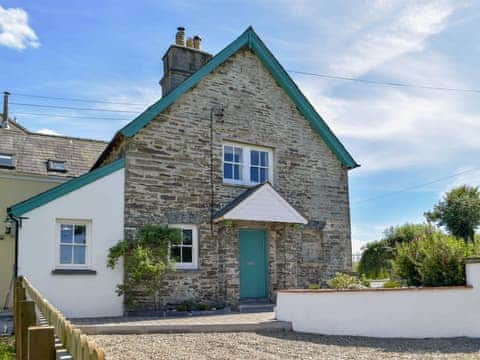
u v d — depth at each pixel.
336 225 16.06
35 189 15.93
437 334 8.85
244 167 14.55
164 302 12.25
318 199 15.83
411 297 8.96
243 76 14.83
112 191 11.98
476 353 7.22
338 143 16.42
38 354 2.63
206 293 12.94
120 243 11.73
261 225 14.00
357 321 9.09
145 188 12.45
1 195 15.40
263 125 14.98
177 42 15.12
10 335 9.16
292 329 9.75
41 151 17.47
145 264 11.29
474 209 24.03
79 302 11.25
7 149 16.77
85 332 8.66
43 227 11.09
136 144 12.48
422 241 10.30
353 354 7.07
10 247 15.05
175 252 12.80
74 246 11.54
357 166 16.78
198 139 13.55
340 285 11.34
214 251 13.30
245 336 8.71
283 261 14.34
